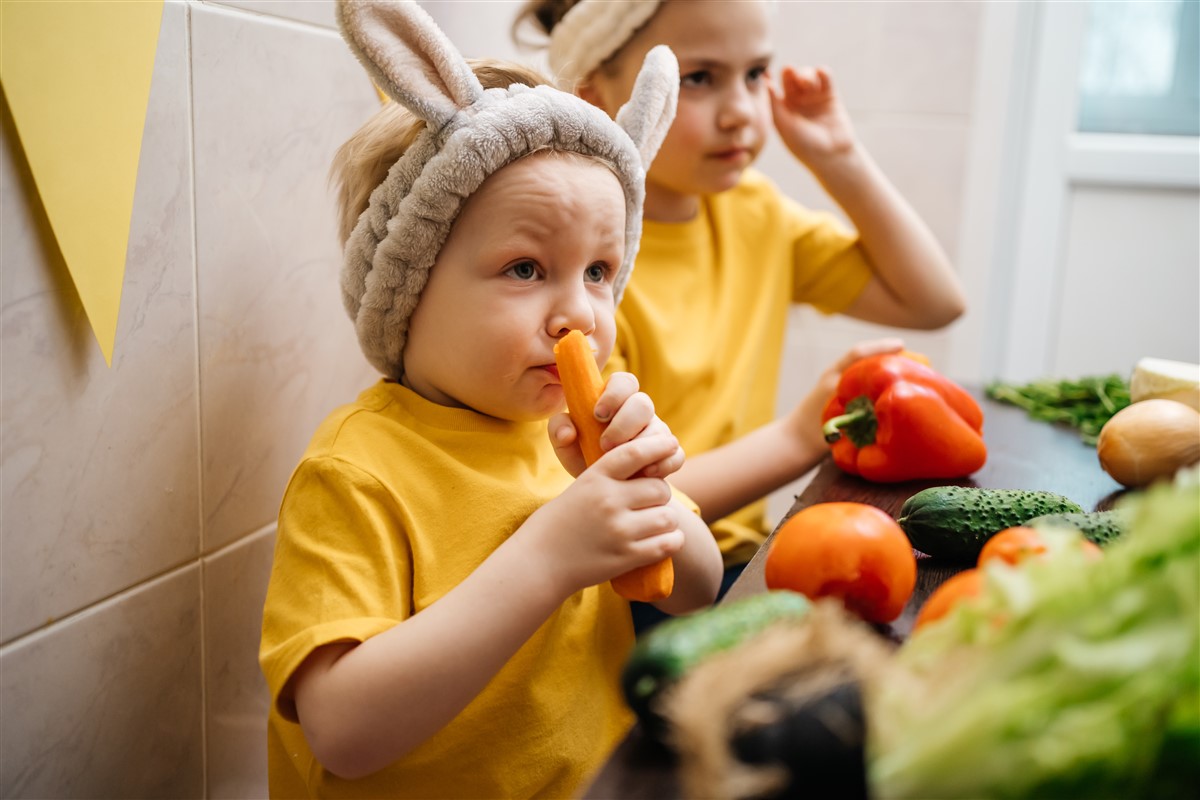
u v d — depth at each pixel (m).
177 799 0.82
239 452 0.85
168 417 0.77
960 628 0.40
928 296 1.27
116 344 0.71
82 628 0.71
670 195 1.17
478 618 0.63
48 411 0.66
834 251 1.29
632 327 1.12
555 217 0.71
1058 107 1.75
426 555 0.72
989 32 1.70
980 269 1.78
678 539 0.66
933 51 1.72
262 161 0.84
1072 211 1.79
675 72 0.83
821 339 1.86
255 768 0.93
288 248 0.89
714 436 1.13
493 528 0.73
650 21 1.06
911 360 0.93
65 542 0.69
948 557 0.68
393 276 0.73
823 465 0.97
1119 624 0.36
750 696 0.38
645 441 0.66
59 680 0.70
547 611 0.65
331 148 0.94
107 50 0.67
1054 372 1.85
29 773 0.68
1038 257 1.82
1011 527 0.67
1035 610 0.37
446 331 0.74
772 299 1.25
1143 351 1.80
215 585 0.84
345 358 1.00
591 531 0.64
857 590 0.56
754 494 1.03
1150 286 1.77
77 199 0.66
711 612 0.48
